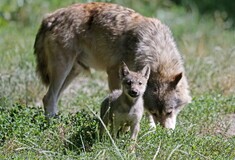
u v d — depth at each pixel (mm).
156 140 9992
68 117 11180
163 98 11406
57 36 12516
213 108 13039
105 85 15805
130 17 12711
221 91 15078
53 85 12609
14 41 19203
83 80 16484
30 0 24500
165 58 11914
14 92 14039
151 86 11594
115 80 12555
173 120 11625
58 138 10094
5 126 10336
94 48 12773
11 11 24062
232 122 12656
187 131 10914
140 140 10039
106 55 12664
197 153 9625
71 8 12844
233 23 28078
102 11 12742
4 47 18562
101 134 10367
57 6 24453
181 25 25344
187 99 11914
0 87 14070
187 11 29047
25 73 15414
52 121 10844
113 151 9406
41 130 10438
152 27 12344
